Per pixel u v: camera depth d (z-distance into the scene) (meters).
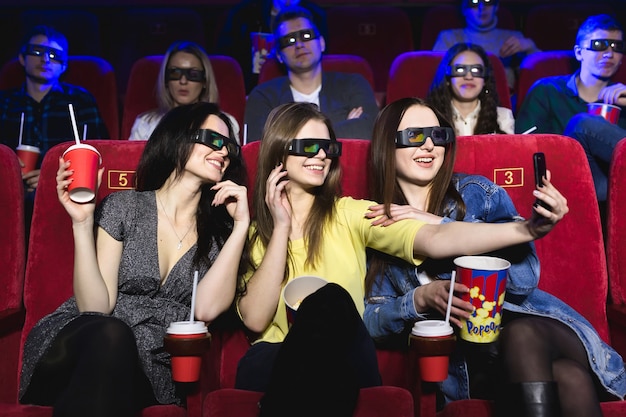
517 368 1.09
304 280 1.18
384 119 1.31
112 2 2.89
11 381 1.29
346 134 2.01
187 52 2.06
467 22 2.59
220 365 1.32
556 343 1.14
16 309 1.34
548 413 1.05
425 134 1.27
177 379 1.08
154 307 1.25
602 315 1.33
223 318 1.33
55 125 2.12
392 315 1.22
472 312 1.10
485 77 1.97
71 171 1.14
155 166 1.30
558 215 1.08
